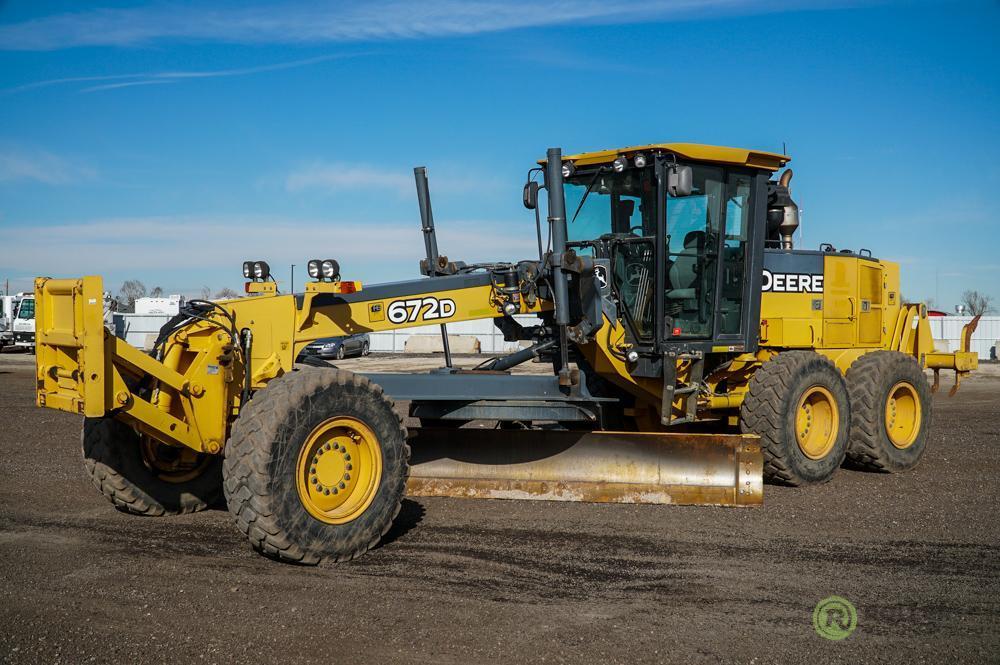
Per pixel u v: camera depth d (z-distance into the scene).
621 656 4.30
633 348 8.18
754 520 7.00
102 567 5.68
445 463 7.91
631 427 9.21
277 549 5.59
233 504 5.55
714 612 4.91
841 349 9.98
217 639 4.48
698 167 8.25
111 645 4.41
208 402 6.20
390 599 5.09
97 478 6.83
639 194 8.16
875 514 7.25
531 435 7.79
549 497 7.62
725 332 8.64
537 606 4.99
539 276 7.34
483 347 38.06
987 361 32.59
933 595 5.23
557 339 7.85
